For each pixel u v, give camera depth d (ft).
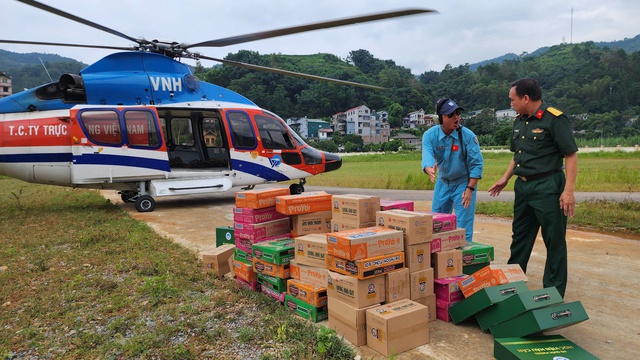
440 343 10.04
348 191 46.62
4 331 11.01
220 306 12.25
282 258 12.28
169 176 32.58
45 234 22.43
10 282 14.70
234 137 34.76
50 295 13.33
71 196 42.19
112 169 30.76
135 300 12.80
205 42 29.55
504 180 13.21
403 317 9.54
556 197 11.59
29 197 41.98
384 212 11.79
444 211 16.28
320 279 11.35
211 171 34.12
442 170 15.83
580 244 19.84
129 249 18.93
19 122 29.68
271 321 11.04
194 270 15.65
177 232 23.82
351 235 10.29
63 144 30.37
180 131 36.45
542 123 11.64
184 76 33.76
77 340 10.32
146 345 9.87
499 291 10.16
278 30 22.77
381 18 18.58
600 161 96.22
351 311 9.96
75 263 16.89
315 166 38.78
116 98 31.30
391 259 10.34
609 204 29.25
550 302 9.48
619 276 15.12
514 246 12.96
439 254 11.59
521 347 8.91
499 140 262.67
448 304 11.30
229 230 17.54
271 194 13.84
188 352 9.48
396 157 149.89
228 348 9.78
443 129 15.23
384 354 9.40
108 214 29.22
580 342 10.17
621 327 10.99
